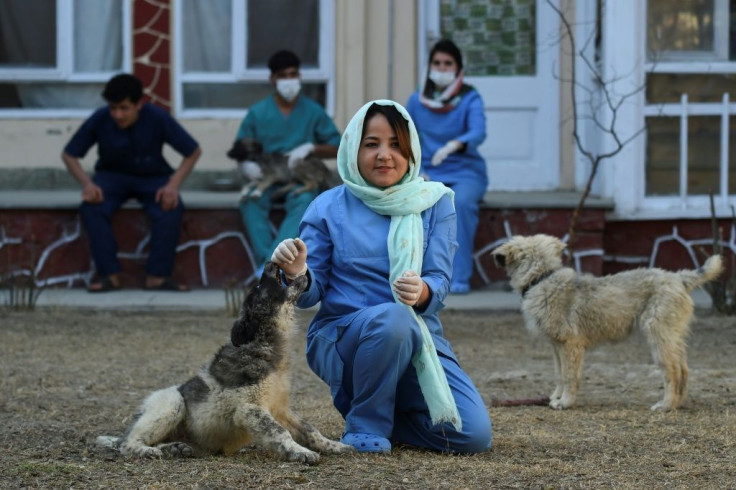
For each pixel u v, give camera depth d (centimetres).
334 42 1277
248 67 1295
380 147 557
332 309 564
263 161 1166
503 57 1325
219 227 1179
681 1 1195
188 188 1290
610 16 1179
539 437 615
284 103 1188
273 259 539
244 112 1296
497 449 580
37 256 1174
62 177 1288
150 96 1291
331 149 1182
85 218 1146
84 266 1179
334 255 566
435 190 570
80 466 531
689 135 1201
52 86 1299
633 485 505
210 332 1010
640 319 725
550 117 1319
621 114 1176
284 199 1179
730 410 706
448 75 1165
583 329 725
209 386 541
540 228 1173
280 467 520
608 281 732
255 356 532
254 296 538
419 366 546
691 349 945
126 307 1100
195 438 552
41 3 1290
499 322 1067
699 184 1205
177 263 1184
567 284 729
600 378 831
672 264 1201
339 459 539
